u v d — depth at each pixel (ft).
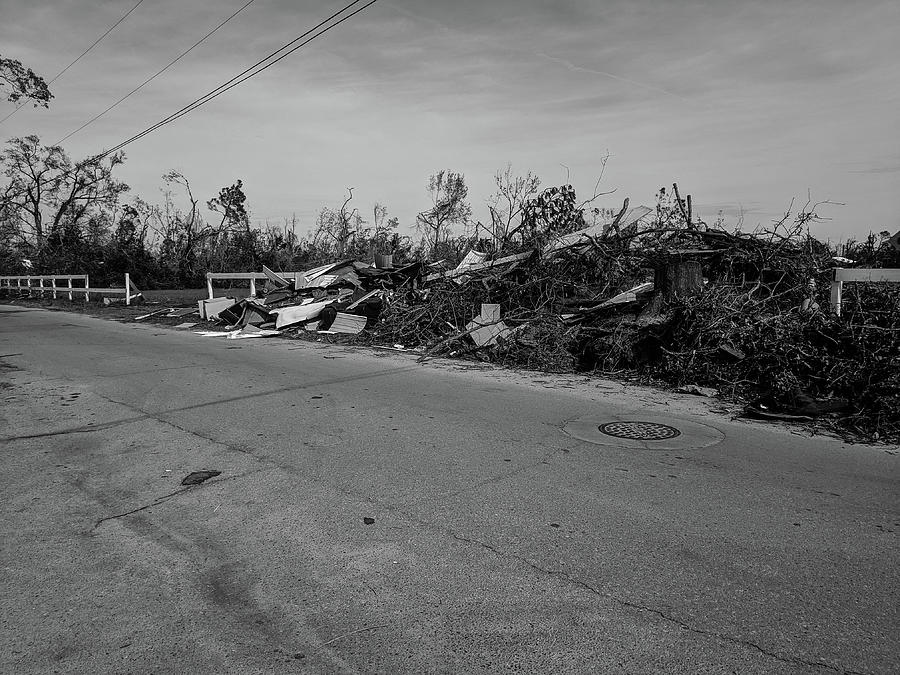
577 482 15.71
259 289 84.79
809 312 27.20
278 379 29.48
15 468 17.04
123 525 13.43
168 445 19.01
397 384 28.40
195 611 10.19
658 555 11.85
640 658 8.85
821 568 11.35
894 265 41.88
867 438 19.49
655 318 31.14
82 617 10.03
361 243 110.93
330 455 17.94
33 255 136.05
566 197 54.13
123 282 115.14
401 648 9.14
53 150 149.07
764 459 17.48
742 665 8.69
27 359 35.35
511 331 36.22
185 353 38.01
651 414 22.71
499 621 9.77
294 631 9.61
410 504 14.38
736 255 35.09
